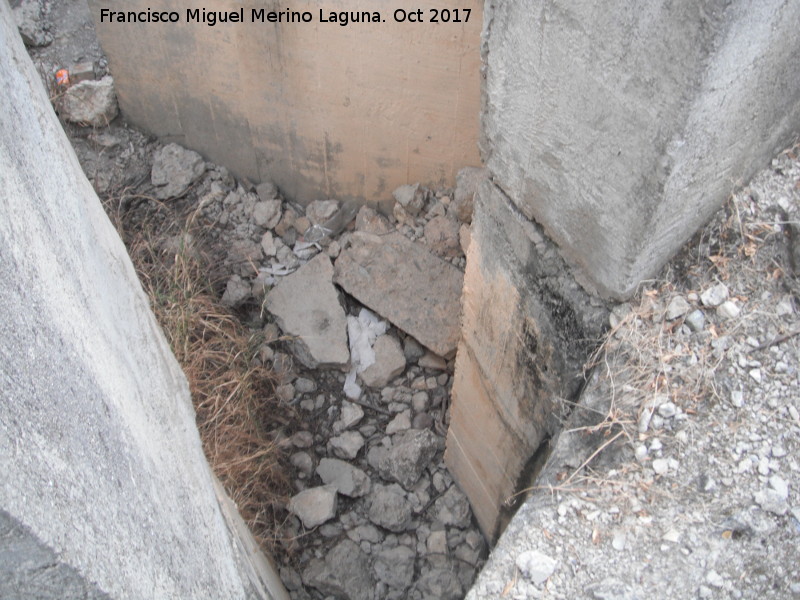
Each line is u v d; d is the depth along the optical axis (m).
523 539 1.57
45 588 0.78
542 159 1.79
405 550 3.01
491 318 2.32
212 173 3.96
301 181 3.90
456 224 3.55
